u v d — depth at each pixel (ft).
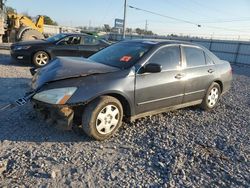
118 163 11.50
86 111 12.91
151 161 11.88
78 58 16.43
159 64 14.46
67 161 11.30
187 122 17.20
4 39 60.08
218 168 11.77
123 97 13.94
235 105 22.81
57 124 12.80
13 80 24.93
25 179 9.85
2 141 12.53
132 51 15.79
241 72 57.52
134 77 14.14
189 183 10.48
